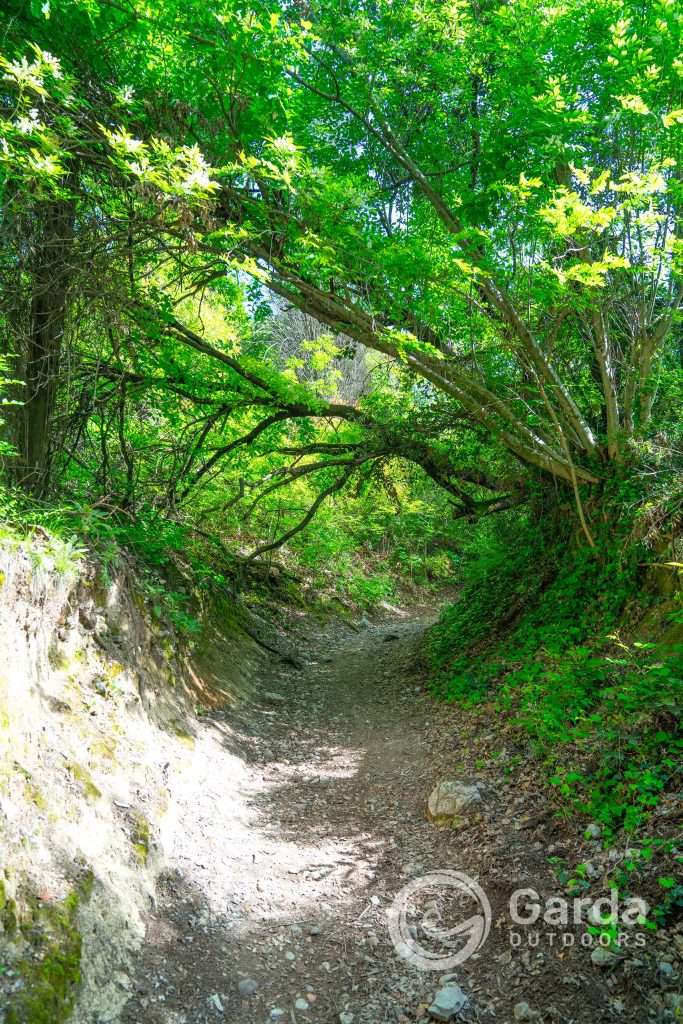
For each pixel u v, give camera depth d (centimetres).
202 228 647
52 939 320
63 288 661
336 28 709
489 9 762
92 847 381
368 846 504
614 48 614
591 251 706
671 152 640
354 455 1100
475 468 1088
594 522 808
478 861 446
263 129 682
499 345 804
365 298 708
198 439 1074
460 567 2114
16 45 556
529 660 721
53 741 412
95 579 553
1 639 376
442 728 708
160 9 578
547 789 490
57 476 725
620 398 864
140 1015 328
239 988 364
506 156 680
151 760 500
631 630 635
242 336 1257
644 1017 306
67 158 608
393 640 1362
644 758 446
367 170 828
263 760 676
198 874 442
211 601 1012
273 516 1600
